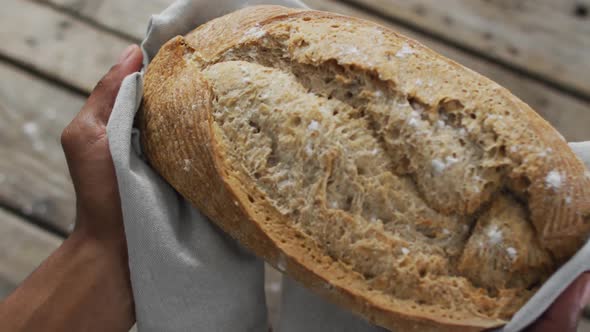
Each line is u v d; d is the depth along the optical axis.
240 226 0.45
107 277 0.50
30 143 0.66
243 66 0.46
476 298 0.42
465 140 0.43
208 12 0.52
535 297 0.42
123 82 0.47
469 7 0.69
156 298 0.47
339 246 0.43
